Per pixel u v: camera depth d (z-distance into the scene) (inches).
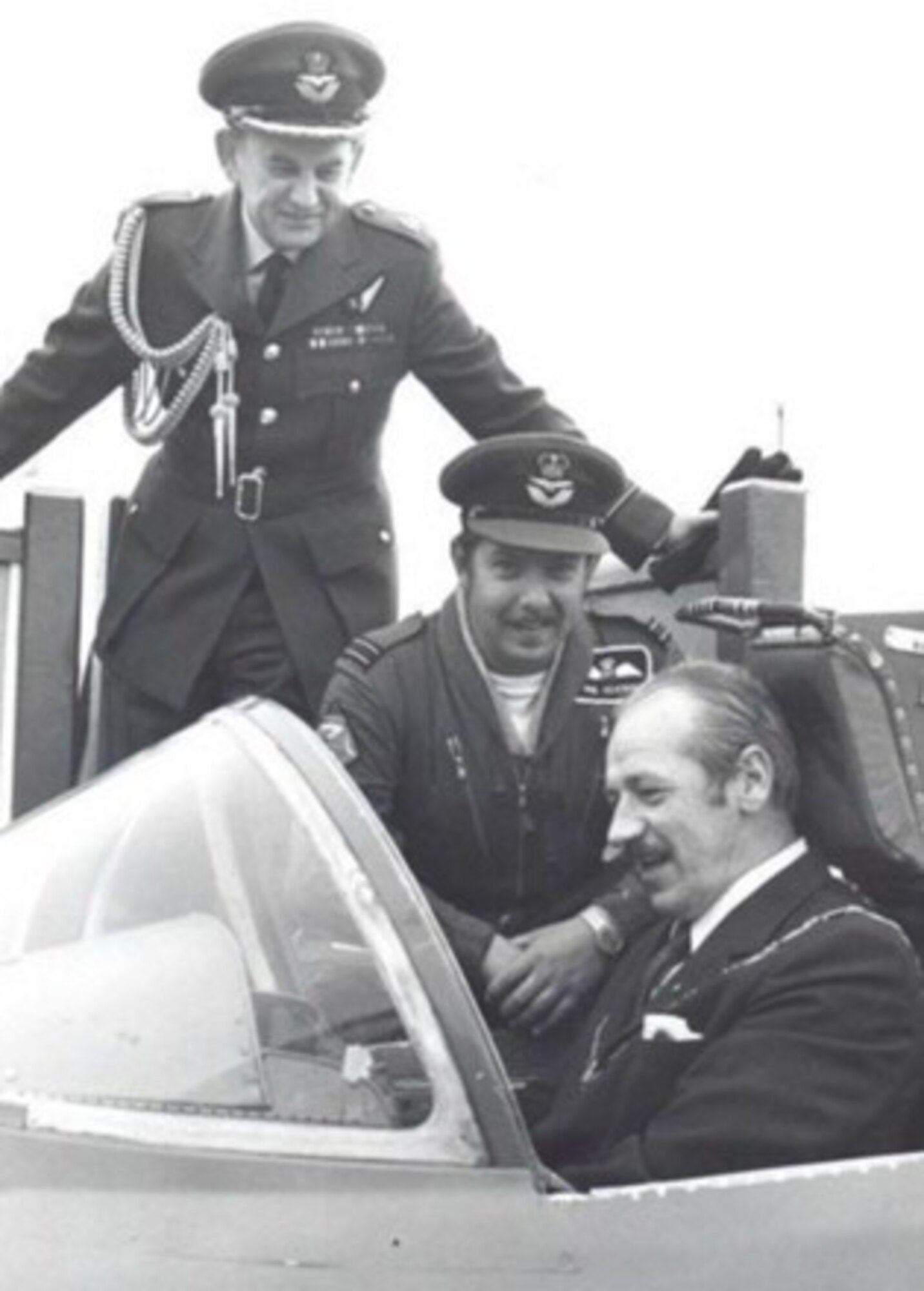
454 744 135.9
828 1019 112.0
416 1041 102.6
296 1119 101.7
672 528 146.8
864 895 124.3
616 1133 115.2
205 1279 97.3
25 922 110.7
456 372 153.1
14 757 160.4
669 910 118.8
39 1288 95.7
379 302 151.8
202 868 108.5
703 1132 109.3
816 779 121.4
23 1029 104.0
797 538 141.9
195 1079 102.3
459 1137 101.6
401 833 137.8
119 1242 97.3
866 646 121.0
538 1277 100.5
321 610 155.0
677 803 116.8
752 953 115.5
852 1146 110.7
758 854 118.0
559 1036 132.9
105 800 114.1
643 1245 102.1
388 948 103.7
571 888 138.9
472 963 132.0
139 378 153.7
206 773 110.5
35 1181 98.0
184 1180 99.1
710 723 116.9
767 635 122.0
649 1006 117.9
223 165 150.3
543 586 135.0
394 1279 99.1
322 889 105.3
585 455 135.3
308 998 104.3
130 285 151.2
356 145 147.6
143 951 106.8
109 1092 101.6
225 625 155.0
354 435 153.8
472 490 135.3
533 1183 101.7
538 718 136.8
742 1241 103.5
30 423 153.0
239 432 152.9
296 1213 99.2
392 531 158.1
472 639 136.9
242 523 154.4
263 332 150.9
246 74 145.2
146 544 156.6
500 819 136.3
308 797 107.0
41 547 161.2
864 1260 105.3
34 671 160.6
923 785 124.6
